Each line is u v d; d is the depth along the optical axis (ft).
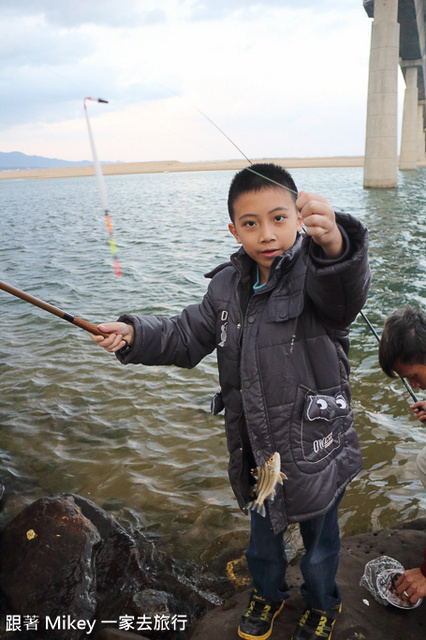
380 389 13.56
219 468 10.82
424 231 40.09
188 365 6.15
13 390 14.73
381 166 91.20
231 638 6.27
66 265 33.19
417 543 7.67
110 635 6.65
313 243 4.62
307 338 5.26
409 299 21.47
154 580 7.90
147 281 27.55
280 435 5.24
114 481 10.52
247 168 5.17
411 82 148.87
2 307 23.25
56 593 7.52
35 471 10.98
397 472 10.16
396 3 86.94
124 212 68.90
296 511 5.28
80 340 18.62
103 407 13.60
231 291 5.68
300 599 6.77
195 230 46.96
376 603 6.60
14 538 8.24
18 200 112.06
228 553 8.50
